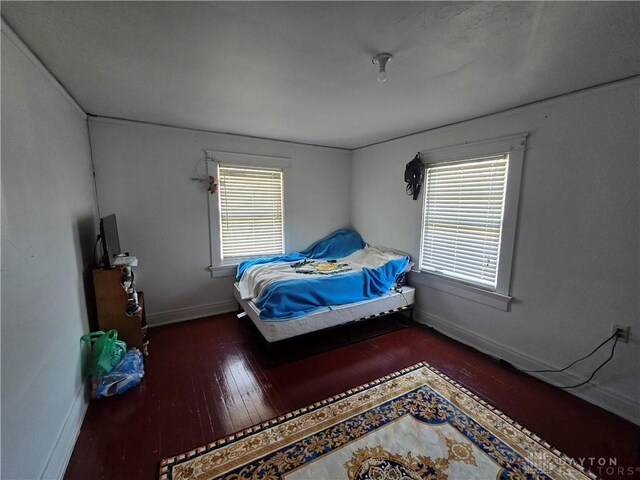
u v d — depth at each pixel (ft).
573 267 6.82
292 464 5.00
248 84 6.51
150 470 4.91
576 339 6.86
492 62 5.38
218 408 6.39
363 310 9.51
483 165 8.61
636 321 5.97
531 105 7.33
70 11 3.96
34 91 5.06
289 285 8.57
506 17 4.05
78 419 5.77
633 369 6.04
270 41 4.75
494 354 8.58
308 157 13.10
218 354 8.70
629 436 5.65
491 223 8.47
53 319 5.02
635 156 5.81
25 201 4.39
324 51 5.05
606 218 6.26
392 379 7.48
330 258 12.70
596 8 3.79
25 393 3.93
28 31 4.40
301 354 8.68
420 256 10.84
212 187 11.02
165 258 10.64
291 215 12.95
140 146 9.80
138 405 6.47
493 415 6.17
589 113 6.38
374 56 5.20
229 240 11.86
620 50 4.84
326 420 6.02
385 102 7.57
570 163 6.73
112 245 8.13
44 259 4.88
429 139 10.29
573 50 4.88
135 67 5.67
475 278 9.03
